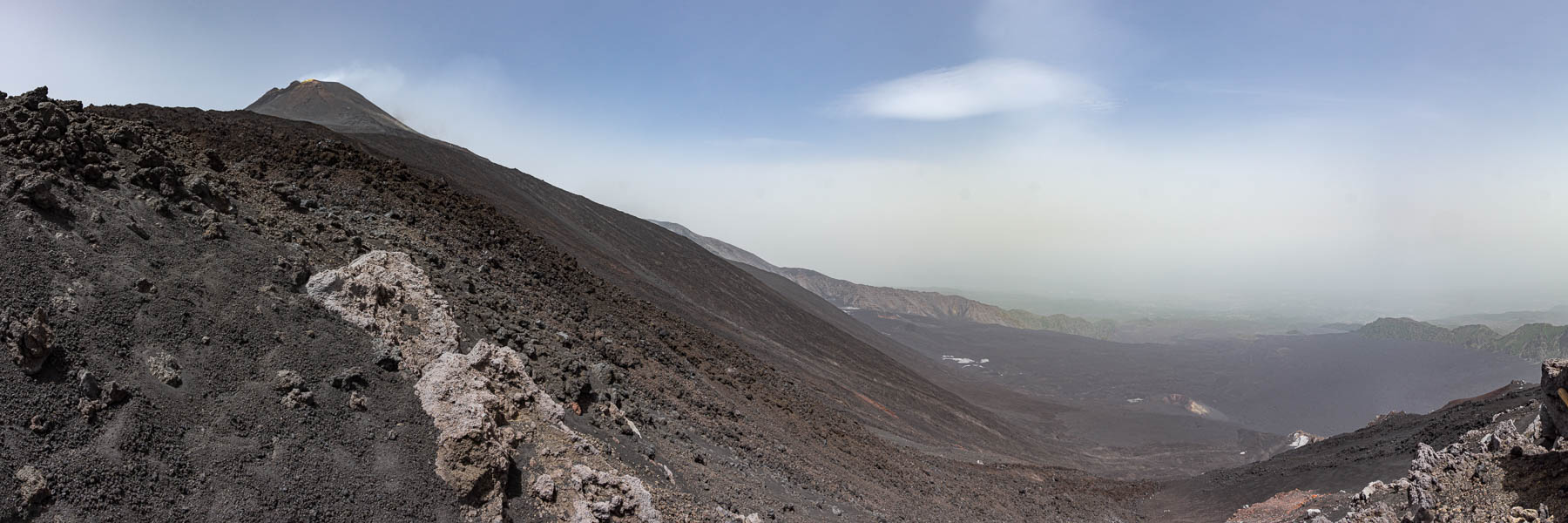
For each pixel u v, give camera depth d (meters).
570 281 34.81
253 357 12.07
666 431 20.44
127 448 9.41
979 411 112.81
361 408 12.39
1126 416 165.25
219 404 10.91
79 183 13.04
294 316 13.41
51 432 8.95
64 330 10.15
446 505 11.70
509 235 34.25
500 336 18.83
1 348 9.23
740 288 105.94
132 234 12.77
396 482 11.50
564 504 13.20
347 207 23.36
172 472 9.59
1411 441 41.72
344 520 10.53
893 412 68.44
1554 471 15.73
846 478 27.88
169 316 11.64
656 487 15.72
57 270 10.93
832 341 104.44
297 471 10.68
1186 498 50.41
